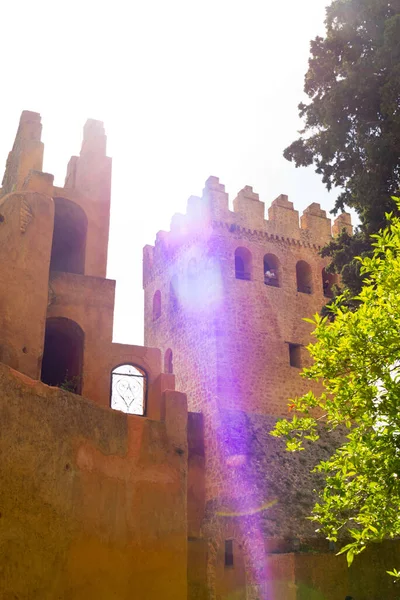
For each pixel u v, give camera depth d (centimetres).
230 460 3228
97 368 2491
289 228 4216
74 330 2581
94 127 2998
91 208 2839
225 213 4025
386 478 1323
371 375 1409
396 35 2527
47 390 1527
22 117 2861
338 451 1458
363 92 2645
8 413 1375
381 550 2634
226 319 3744
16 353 1988
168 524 1881
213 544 3105
